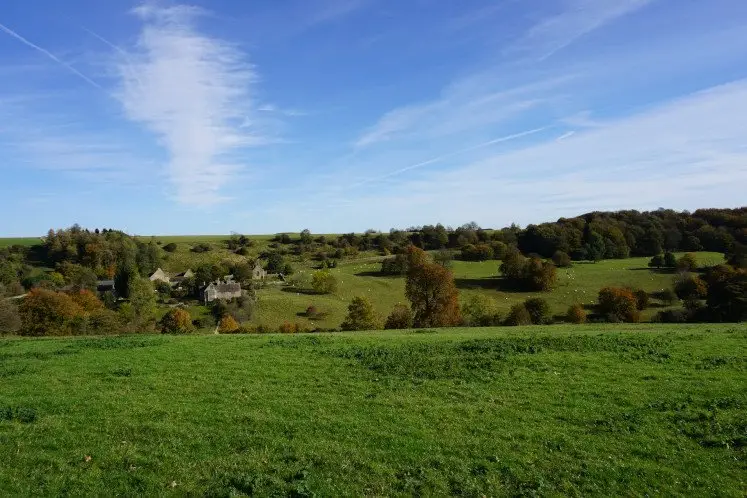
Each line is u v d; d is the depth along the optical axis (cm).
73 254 15812
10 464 1495
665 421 1822
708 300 8256
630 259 13738
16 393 2186
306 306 11800
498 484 1398
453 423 1828
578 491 1367
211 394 2167
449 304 8494
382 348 3138
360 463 1506
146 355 2984
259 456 1550
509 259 12838
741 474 1441
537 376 2430
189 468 1476
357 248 19562
